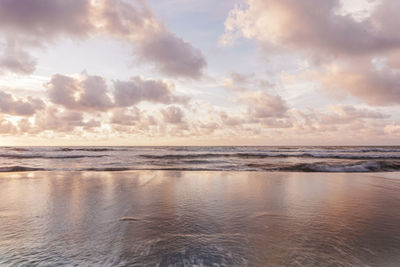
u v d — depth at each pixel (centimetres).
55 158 2416
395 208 543
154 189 760
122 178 1002
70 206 545
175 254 300
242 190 752
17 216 465
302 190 757
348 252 309
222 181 937
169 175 1111
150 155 2947
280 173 1216
